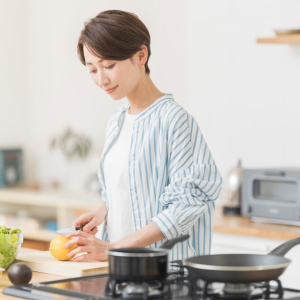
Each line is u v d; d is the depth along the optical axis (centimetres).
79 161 570
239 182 412
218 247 377
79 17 567
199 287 173
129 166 248
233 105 447
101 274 196
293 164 421
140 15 511
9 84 594
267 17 431
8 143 596
